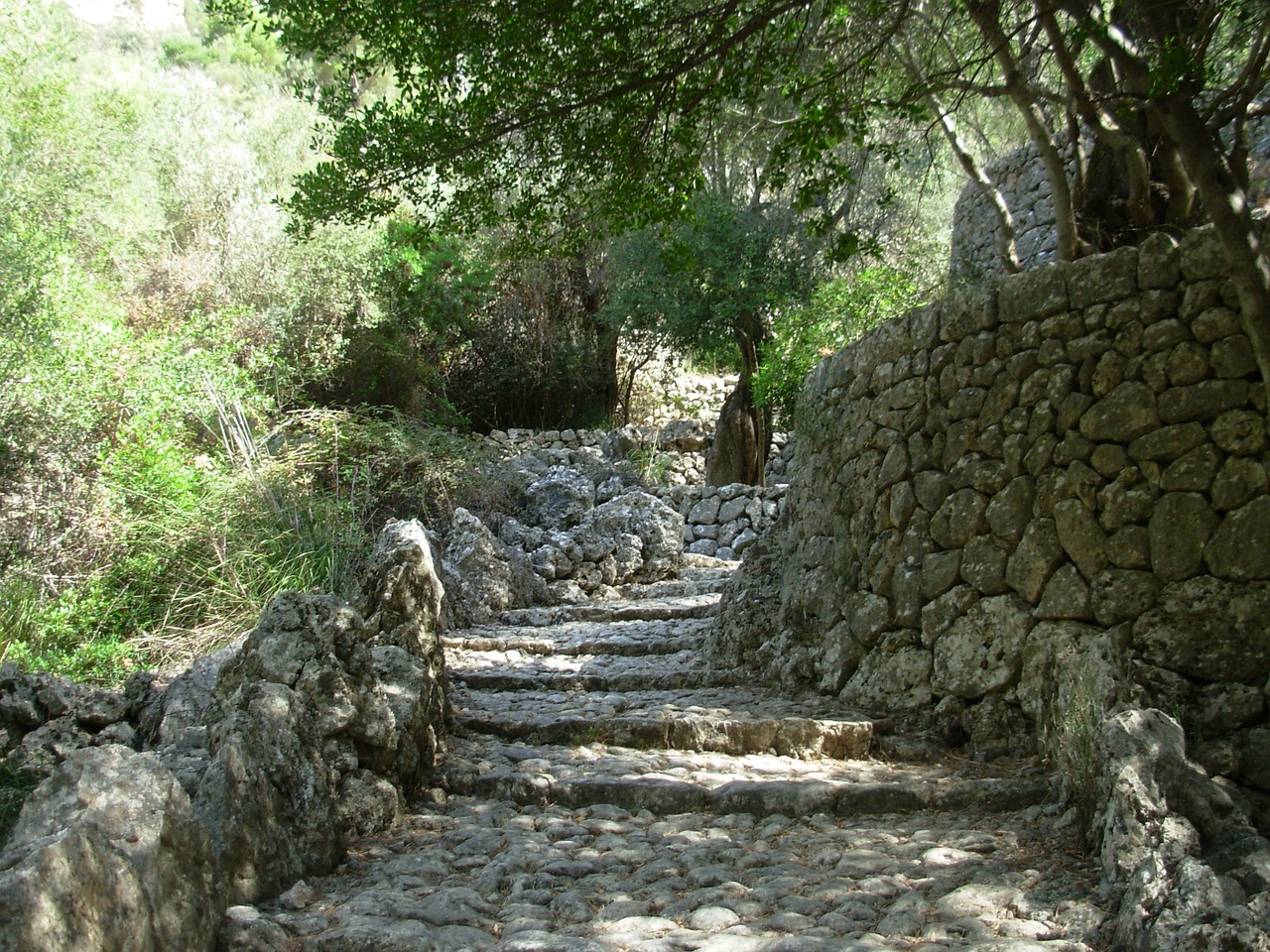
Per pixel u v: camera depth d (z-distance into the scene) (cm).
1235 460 500
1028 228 1127
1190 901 323
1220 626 494
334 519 913
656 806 504
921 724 593
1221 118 558
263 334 1419
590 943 341
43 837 319
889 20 772
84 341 997
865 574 655
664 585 1088
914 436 632
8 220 1048
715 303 1553
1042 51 680
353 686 488
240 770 400
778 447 1684
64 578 827
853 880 400
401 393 1606
